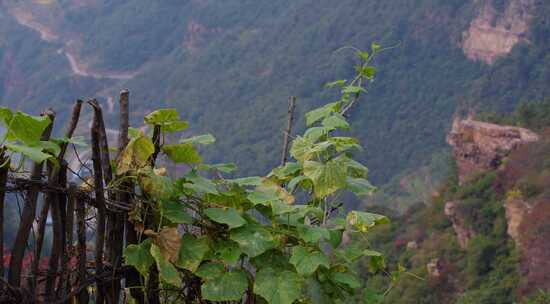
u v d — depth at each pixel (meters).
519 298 29.48
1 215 2.05
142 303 2.44
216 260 2.38
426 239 37.66
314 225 2.56
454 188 39.16
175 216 2.30
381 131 79.50
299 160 2.68
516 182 34.69
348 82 3.12
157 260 2.23
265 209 2.54
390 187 70.06
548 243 30.27
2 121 1.98
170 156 2.43
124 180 2.33
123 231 2.37
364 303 2.61
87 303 2.28
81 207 2.24
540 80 73.06
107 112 110.56
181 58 116.69
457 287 33.34
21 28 132.50
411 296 33.78
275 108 83.94
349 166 2.70
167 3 125.62
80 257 2.23
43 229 2.17
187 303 2.49
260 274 2.32
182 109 100.12
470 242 34.09
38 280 2.21
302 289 2.58
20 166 2.13
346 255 2.56
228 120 92.25
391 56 86.56
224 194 2.46
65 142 2.19
